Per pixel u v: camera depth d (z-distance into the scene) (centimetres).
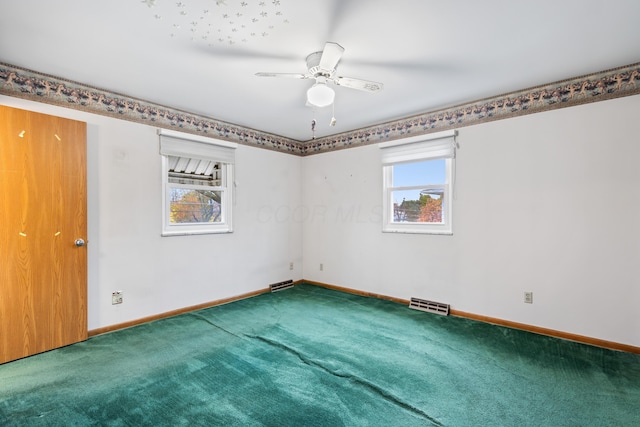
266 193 452
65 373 222
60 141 264
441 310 353
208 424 170
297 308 373
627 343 255
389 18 187
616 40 213
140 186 322
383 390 202
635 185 251
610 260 262
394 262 399
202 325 317
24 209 246
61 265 265
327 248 474
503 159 313
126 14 182
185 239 359
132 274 316
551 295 289
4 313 236
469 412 181
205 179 389
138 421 173
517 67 252
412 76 268
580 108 272
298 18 187
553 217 287
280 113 365
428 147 362
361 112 363
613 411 181
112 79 273
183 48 221
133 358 245
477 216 330
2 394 197
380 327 312
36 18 184
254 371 226
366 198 426
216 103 332
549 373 222
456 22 191
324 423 172
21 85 251
